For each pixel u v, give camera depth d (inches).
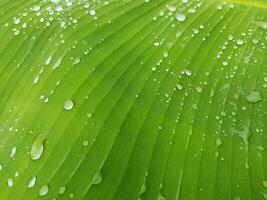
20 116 4.4
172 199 3.7
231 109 4.4
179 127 4.2
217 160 4.0
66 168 3.8
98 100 4.2
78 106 4.2
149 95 4.4
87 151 3.9
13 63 4.9
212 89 4.5
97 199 3.7
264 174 3.9
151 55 4.8
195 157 4.0
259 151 4.0
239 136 4.1
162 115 4.2
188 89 4.5
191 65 4.7
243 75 4.7
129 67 4.6
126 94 4.3
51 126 4.1
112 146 3.9
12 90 4.7
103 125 4.1
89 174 3.8
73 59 4.6
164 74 4.6
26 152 4.0
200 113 4.3
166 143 4.0
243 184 3.8
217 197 3.8
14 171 4.0
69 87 4.4
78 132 4.0
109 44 4.8
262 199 3.8
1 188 3.9
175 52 4.8
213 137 4.1
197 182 3.8
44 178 3.8
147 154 3.9
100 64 4.6
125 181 3.8
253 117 4.3
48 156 3.9
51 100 4.3
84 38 4.9
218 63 4.8
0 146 4.2
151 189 3.8
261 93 4.5
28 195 3.8
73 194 3.7
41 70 4.7
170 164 3.9
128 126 4.1
